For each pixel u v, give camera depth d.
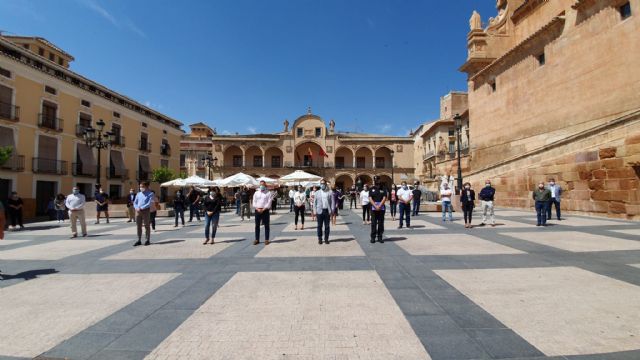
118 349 2.89
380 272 5.30
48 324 3.45
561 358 2.63
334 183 52.69
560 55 18.47
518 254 6.53
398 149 53.69
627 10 14.90
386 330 3.18
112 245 8.66
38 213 23.50
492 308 3.69
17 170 21.86
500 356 2.68
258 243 8.34
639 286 4.41
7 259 6.87
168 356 2.75
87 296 4.34
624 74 14.80
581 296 4.04
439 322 3.35
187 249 7.79
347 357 2.69
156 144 36.28
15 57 22.22
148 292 4.46
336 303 3.91
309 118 53.47
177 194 13.52
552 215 15.04
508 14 28.23
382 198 8.09
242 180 18.88
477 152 26.78
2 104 21.11
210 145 53.56
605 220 12.39
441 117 49.03
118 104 30.72
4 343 3.03
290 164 52.62
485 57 27.25
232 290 4.48
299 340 3.00
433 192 26.72
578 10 17.23
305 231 10.88
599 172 13.55
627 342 2.88
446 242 8.02
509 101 22.94
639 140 11.88
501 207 20.28
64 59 31.56
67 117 25.67
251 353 2.78
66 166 25.44
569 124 17.83
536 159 17.34
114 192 30.33
